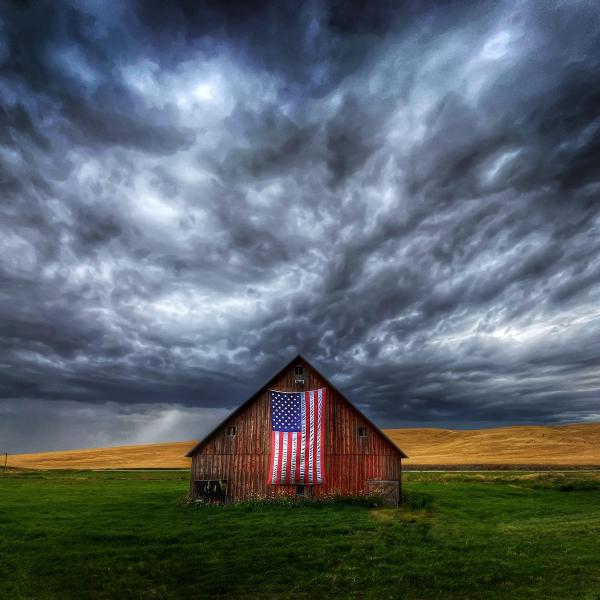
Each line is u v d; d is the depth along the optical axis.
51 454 139.38
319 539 21.81
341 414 34.75
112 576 17.05
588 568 16.94
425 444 146.50
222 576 16.91
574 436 127.00
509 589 15.08
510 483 47.66
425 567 17.44
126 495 37.97
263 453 34.00
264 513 28.83
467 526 24.95
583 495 39.28
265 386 35.38
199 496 33.00
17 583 16.41
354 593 15.12
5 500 34.22
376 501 31.95
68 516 27.61
